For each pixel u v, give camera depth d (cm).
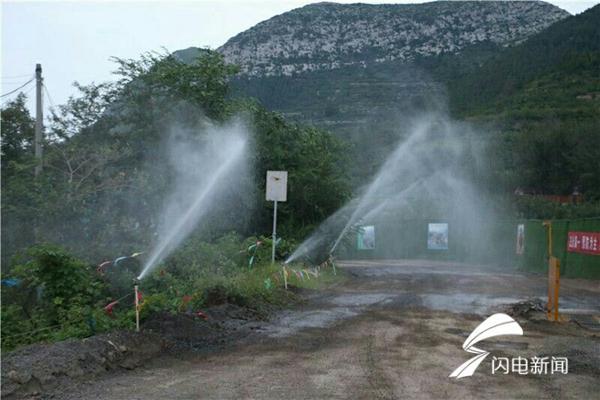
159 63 2184
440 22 13425
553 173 5331
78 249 1385
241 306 1423
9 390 766
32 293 1256
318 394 801
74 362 866
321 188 2633
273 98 9738
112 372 897
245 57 12744
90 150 1747
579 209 4559
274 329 1241
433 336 1182
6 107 2392
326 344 1105
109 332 1031
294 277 1966
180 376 884
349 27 13425
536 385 867
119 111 1994
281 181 2041
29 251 1173
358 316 1410
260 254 2103
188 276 1525
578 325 1345
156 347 1022
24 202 1518
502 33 13262
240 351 1048
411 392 816
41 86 2055
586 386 866
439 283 2273
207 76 2291
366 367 943
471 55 11219
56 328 1106
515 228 3847
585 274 2780
